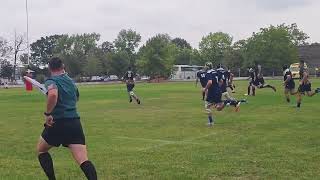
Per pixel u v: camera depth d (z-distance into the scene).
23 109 24.48
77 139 6.81
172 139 12.45
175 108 22.97
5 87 75.81
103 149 10.91
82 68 121.88
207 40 134.25
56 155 10.15
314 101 25.92
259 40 106.06
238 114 18.94
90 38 136.25
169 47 106.56
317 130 13.66
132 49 128.38
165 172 8.29
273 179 7.69
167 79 106.38
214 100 15.74
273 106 22.72
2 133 14.25
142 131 14.25
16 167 8.97
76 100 7.00
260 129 14.10
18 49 105.94
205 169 8.48
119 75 120.50
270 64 105.44
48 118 6.66
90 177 6.64
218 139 12.25
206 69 16.05
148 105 25.38
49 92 6.60
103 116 19.34
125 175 8.13
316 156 9.57
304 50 136.00
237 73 117.50
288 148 10.59
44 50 157.50
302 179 7.64
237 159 9.38
